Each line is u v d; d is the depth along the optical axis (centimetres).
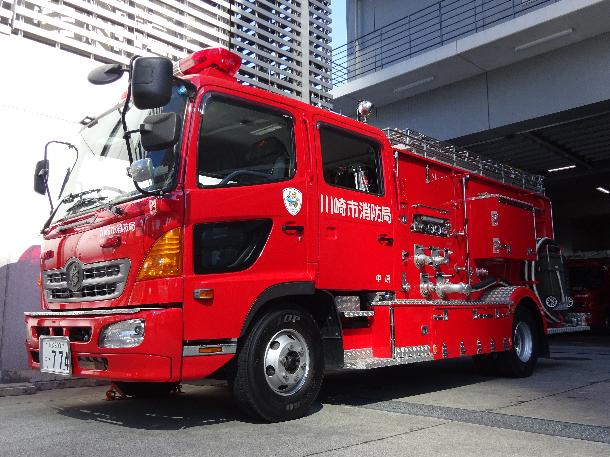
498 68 1487
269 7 3219
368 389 675
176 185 447
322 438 423
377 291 596
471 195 786
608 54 1305
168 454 382
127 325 432
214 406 570
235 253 470
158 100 414
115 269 454
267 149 511
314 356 510
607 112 1367
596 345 1434
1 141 819
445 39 1716
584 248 2903
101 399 626
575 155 1784
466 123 1535
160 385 641
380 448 392
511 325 766
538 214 938
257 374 469
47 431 461
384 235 611
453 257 725
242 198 479
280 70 3228
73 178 560
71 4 1795
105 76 482
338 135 582
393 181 641
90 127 578
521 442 408
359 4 2022
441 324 641
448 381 745
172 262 434
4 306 797
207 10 2616
